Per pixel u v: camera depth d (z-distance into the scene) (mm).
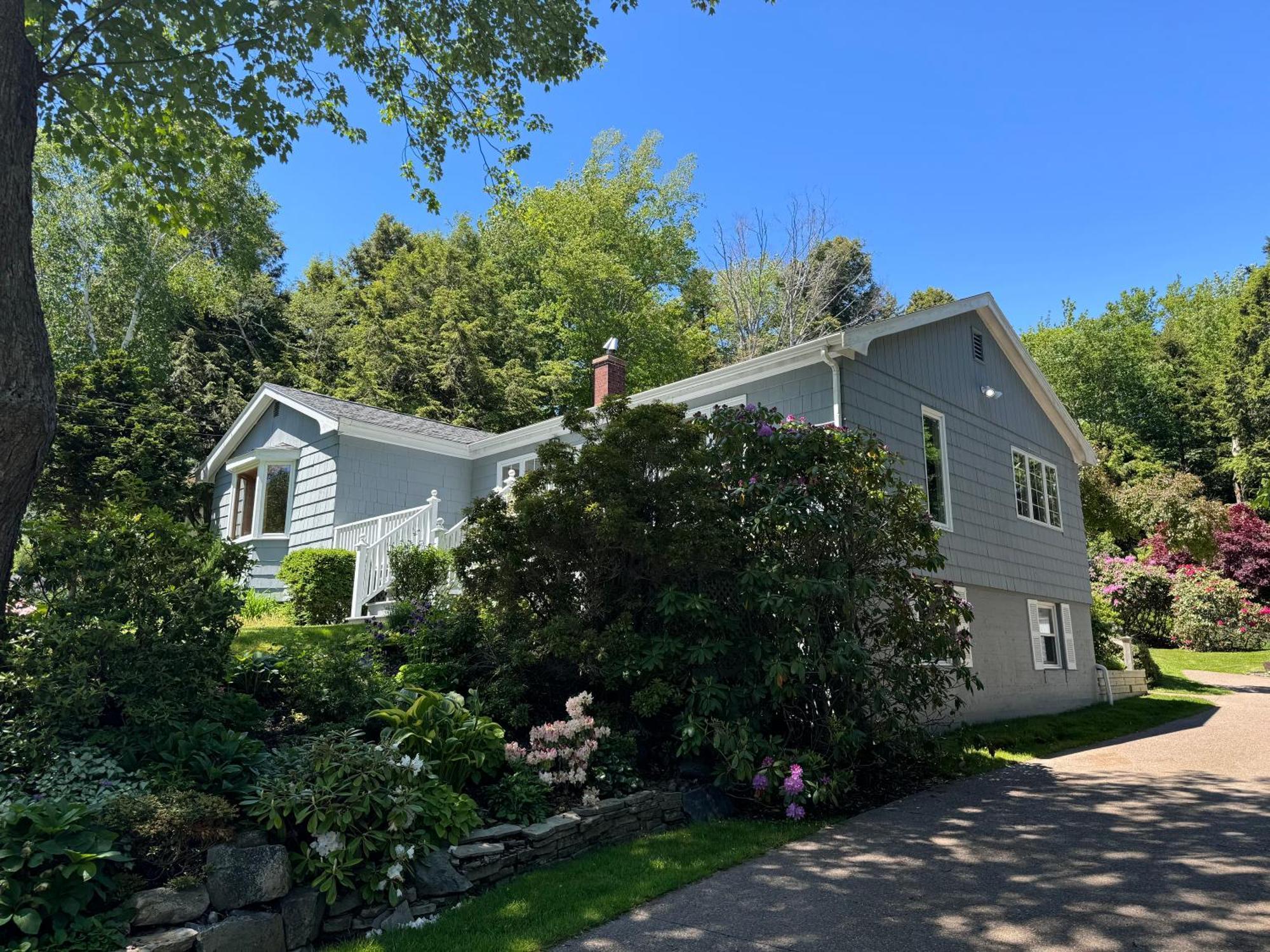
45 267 22656
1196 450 35938
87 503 18656
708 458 8312
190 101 8047
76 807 4008
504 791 5953
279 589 16719
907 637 8305
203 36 7773
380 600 12273
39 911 3607
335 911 4480
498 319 32375
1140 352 38656
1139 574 25141
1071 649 16234
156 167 8492
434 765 5734
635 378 30188
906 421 12477
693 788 7211
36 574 5133
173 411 21281
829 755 7773
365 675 6844
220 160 8898
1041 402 17125
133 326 24719
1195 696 16750
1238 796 7543
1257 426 31516
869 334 11570
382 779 4980
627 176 35156
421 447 17391
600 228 33406
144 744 4965
